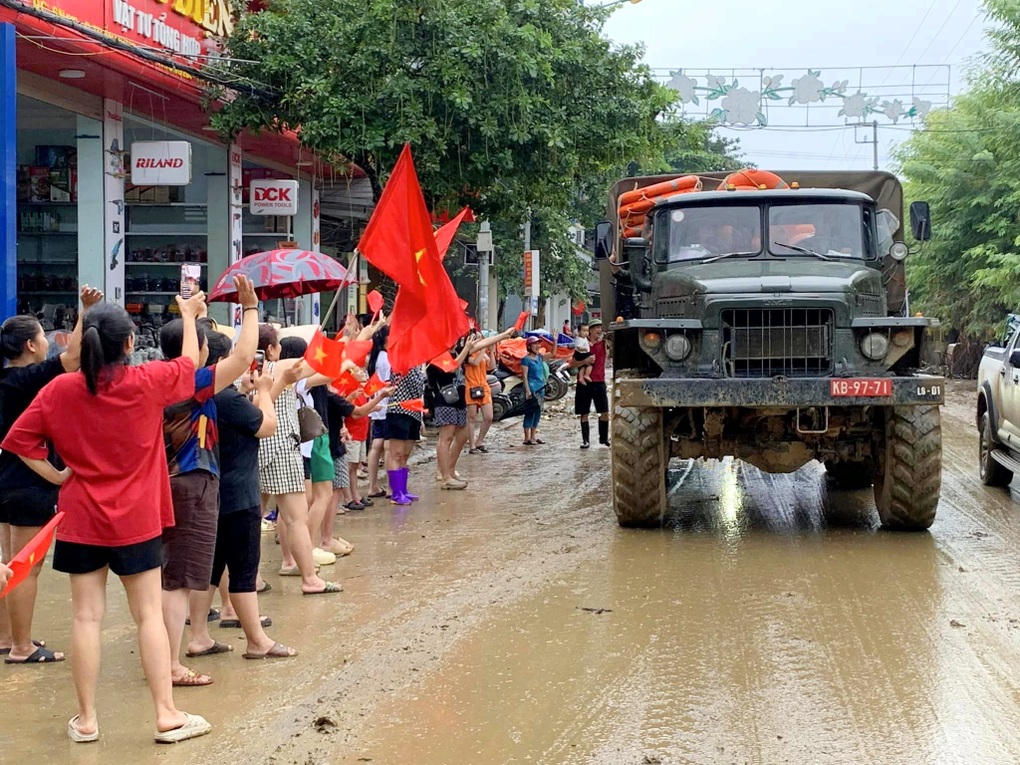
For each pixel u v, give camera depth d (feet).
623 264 40.75
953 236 114.11
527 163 55.77
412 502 39.63
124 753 16.21
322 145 51.83
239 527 20.72
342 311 81.76
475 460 52.60
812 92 90.84
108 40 39.99
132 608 16.92
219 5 52.44
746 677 19.47
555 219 109.50
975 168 110.93
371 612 24.22
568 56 56.85
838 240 35.60
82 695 16.67
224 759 15.96
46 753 16.22
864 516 35.83
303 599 25.52
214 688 19.21
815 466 49.19
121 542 16.38
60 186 52.65
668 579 26.99
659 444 32.68
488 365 61.72
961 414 76.74
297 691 19.02
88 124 48.24
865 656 20.63
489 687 19.07
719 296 31.14
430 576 27.66
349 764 15.71
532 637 22.11
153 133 57.06
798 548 30.63
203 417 19.34
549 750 16.17
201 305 17.92
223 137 54.19
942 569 27.86
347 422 32.22
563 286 120.37
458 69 51.11
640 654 20.88
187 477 19.36
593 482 44.83
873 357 31.09
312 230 71.72
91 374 16.08
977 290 112.57
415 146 51.65
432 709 17.99
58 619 23.97
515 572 27.99
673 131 65.31
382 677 19.71
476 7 52.31
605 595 25.49
